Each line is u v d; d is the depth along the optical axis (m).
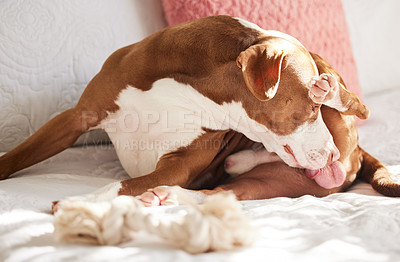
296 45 1.58
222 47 1.56
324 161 1.59
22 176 1.71
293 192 1.74
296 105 1.50
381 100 2.82
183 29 1.66
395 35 3.05
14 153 1.72
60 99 2.10
